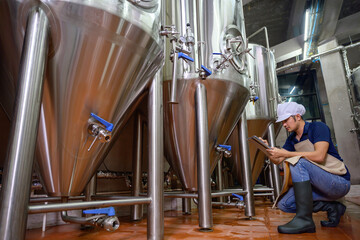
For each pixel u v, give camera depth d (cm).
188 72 120
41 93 55
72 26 62
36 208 54
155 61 90
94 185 131
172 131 129
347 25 508
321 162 109
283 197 119
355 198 337
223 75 122
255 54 247
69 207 63
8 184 48
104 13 64
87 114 74
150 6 81
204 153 112
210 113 125
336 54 516
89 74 69
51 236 101
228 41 129
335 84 505
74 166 80
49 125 72
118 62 73
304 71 674
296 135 127
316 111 658
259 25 531
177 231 108
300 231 99
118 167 181
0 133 114
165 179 187
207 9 133
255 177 242
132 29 72
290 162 106
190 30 115
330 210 115
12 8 59
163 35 93
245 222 134
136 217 144
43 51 56
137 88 90
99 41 67
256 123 222
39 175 82
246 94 141
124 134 191
